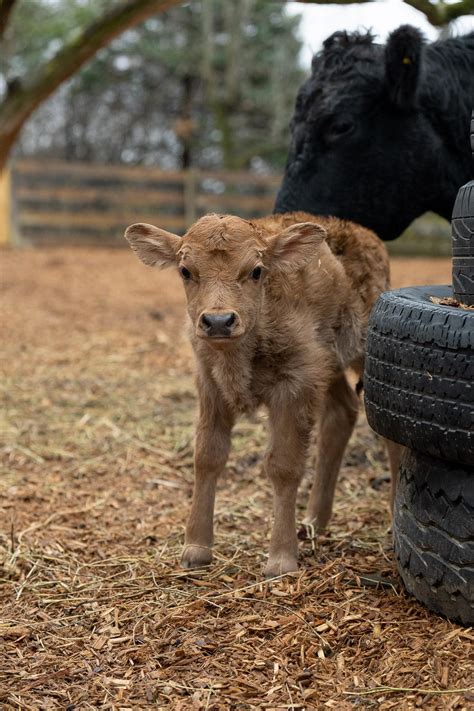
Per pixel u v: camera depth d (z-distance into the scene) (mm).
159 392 9391
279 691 3750
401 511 4527
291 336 4906
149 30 33562
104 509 6195
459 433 3922
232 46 31641
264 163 36125
